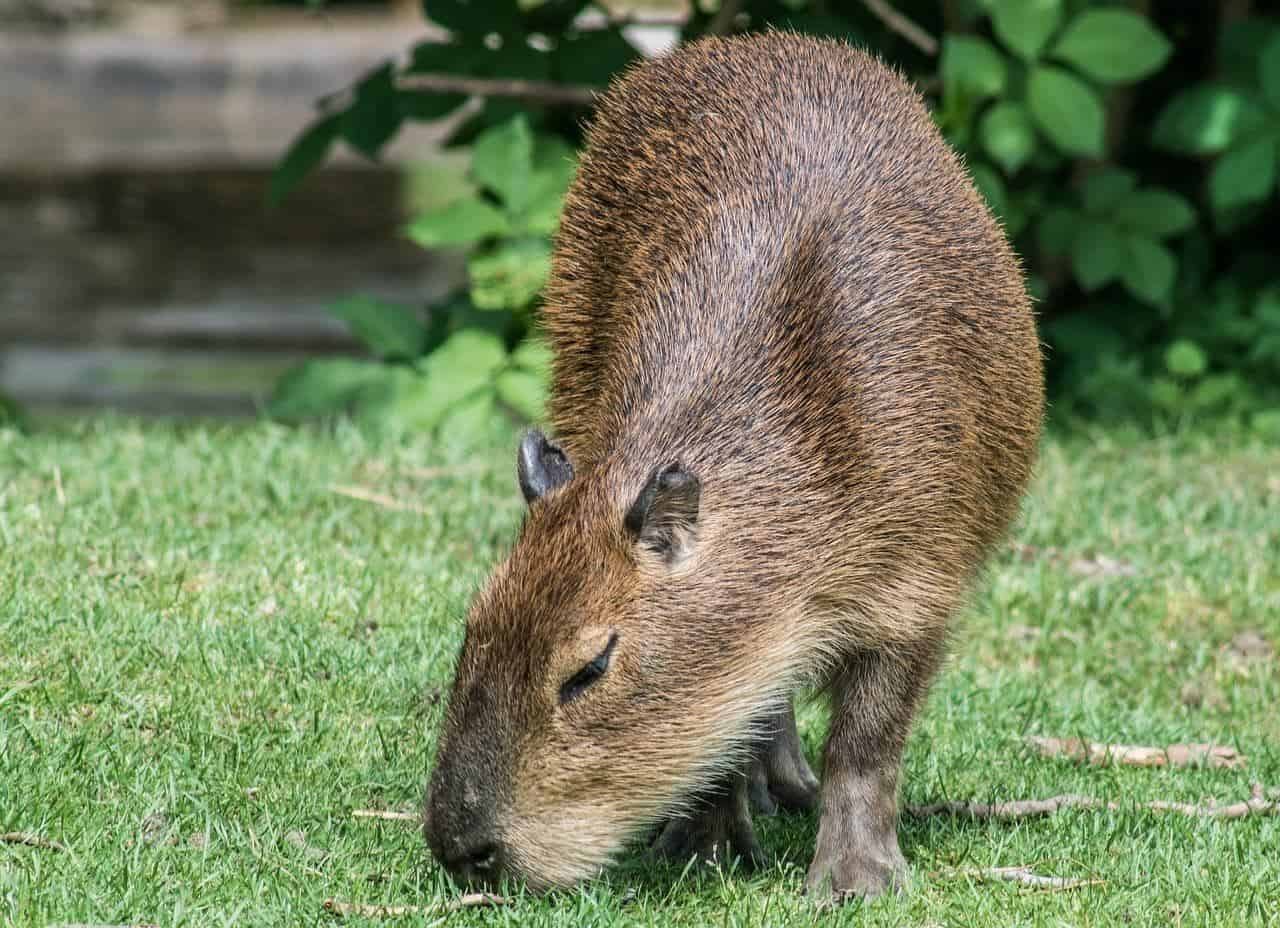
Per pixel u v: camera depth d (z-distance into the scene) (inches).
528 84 619.5
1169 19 765.9
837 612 313.3
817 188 332.8
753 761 331.0
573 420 374.6
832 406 312.2
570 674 284.0
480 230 603.2
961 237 337.4
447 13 645.9
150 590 420.2
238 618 410.3
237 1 1830.7
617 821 289.7
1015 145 612.7
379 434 589.9
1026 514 532.1
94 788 329.7
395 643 407.2
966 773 381.1
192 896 296.0
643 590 289.7
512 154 605.9
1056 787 375.2
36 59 1686.8
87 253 1153.4
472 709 283.6
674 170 354.3
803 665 313.0
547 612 284.7
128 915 287.4
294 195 1350.9
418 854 318.0
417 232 603.2
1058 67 651.5
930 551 319.6
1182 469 608.4
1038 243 718.5
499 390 601.6
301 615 414.6
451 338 606.5
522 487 307.1
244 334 954.1
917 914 307.9
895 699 321.4
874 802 321.4
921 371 318.7
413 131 1665.8
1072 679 448.8
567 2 673.0
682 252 335.3
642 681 288.7
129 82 1692.9
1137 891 318.0
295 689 378.9
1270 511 560.1
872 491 312.5
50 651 381.1
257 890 297.4
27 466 521.0
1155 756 392.5
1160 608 485.7
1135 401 671.1
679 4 1459.2
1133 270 654.5
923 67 709.9
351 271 1109.7
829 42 379.9
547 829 284.0
